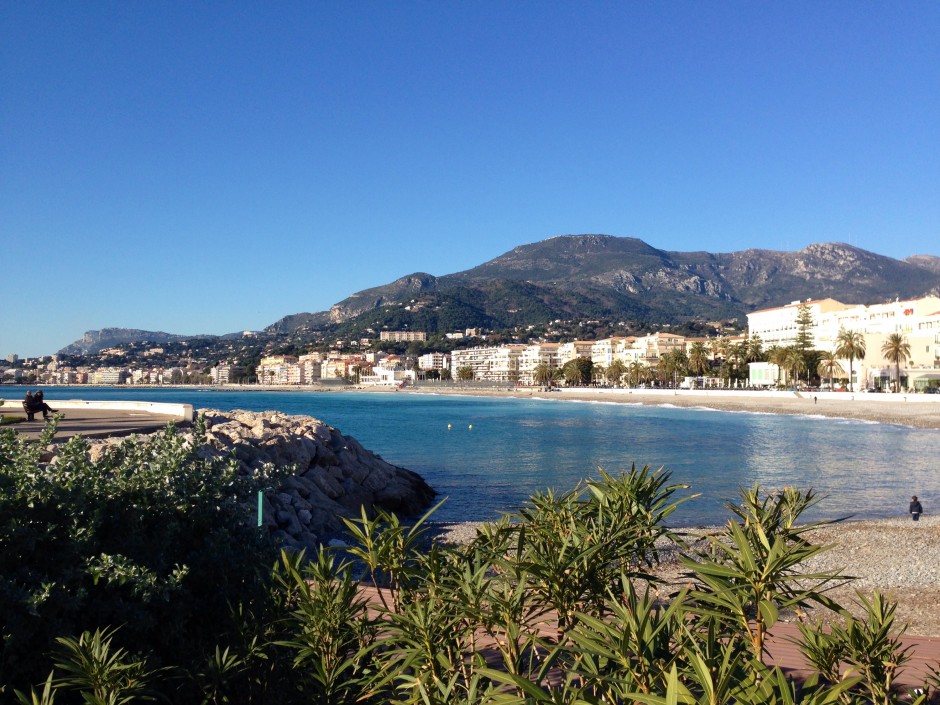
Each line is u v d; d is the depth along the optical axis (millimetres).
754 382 167375
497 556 6035
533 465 48031
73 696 5160
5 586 4797
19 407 54688
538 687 3779
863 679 4910
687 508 30578
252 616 6043
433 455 54750
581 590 5570
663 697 3490
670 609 4102
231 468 7250
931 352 126375
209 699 5441
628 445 62062
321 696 5281
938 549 21266
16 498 5402
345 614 5566
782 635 9719
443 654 4957
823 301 171000
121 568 5348
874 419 89188
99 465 6715
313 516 26016
